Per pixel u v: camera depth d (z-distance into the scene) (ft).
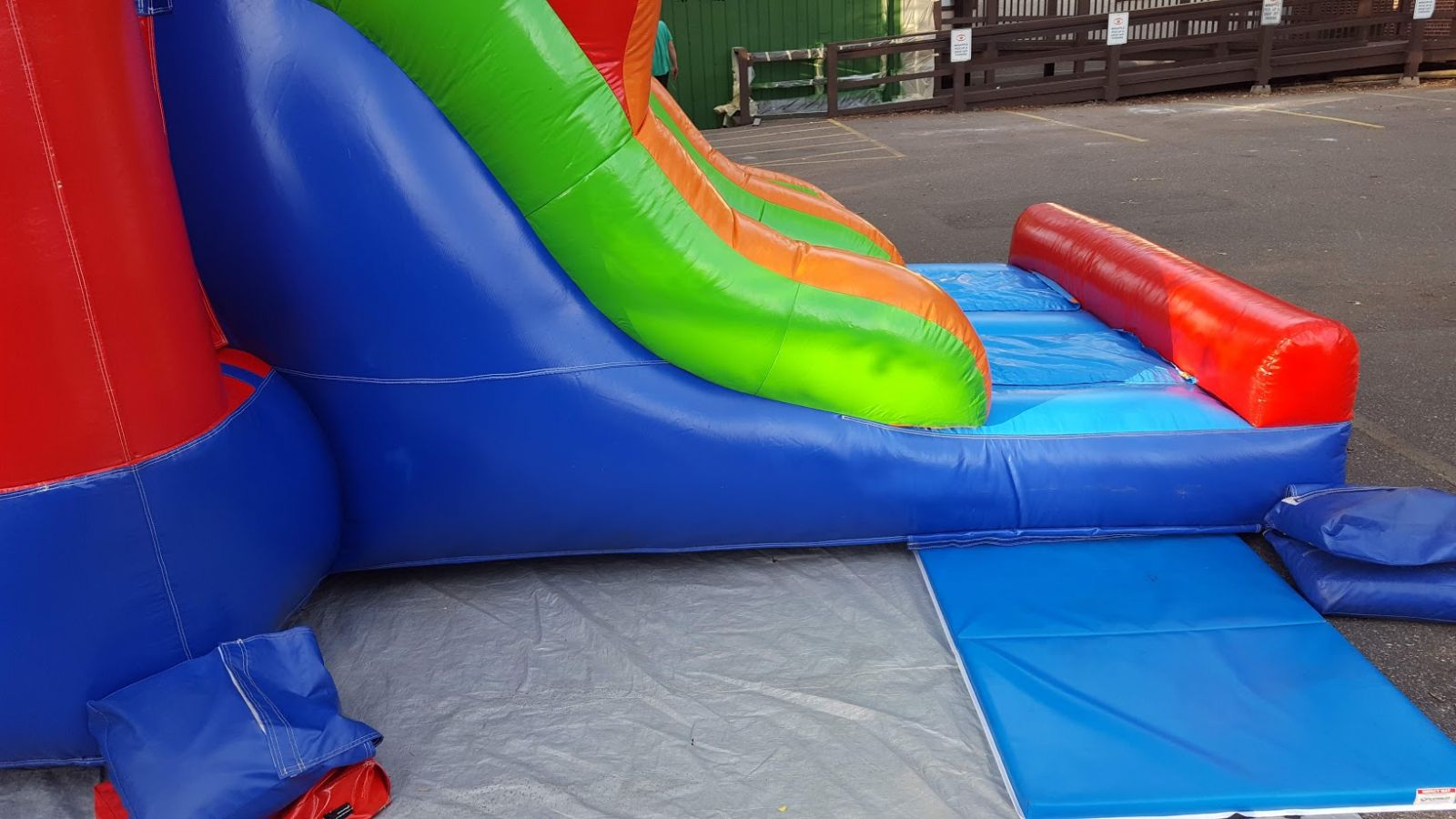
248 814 7.34
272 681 7.82
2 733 7.77
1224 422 10.92
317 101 8.93
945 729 8.46
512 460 10.09
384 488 10.09
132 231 7.34
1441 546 9.43
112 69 7.12
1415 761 7.70
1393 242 22.04
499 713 8.86
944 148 39.09
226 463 8.16
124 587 7.57
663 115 14.52
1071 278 16.22
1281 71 48.67
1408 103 41.93
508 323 9.70
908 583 10.60
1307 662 8.91
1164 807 7.41
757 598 10.41
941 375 10.46
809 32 54.13
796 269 10.31
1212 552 10.77
